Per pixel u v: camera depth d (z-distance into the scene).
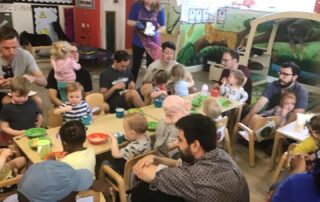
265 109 3.48
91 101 2.94
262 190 2.72
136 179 1.92
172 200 1.45
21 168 2.03
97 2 6.43
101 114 2.88
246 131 3.19
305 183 0.95
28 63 2.95
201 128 1.40
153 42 4.41
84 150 1.76
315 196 0.93
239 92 3.44
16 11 6.24
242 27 5.93
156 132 2.28
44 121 3.25
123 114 2.64
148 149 2.15
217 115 2.62
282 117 3.29
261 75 4.25
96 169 2.18
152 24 4.35
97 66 6.18
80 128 1.85
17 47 2.86
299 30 3.95
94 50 6.23
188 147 1.43
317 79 3.91
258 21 4.00
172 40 5.96
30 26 6.53
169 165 1.77
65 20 6.94
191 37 6.08
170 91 3.38
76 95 2.58
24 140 2.10
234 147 3.47
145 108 2.91
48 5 6.62
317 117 2.27
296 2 5.46
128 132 2.13
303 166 2.06
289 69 3.30
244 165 3.12
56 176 1.14
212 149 1.42
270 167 3.08
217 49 6.39
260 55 4.19
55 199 1.11
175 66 3.48
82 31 6.91
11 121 2.51
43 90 4.70
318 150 2.02
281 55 4.17
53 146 2.04
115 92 3.35
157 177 1.44
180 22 5.73
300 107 3.29
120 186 1.90
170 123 2.17
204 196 1.31
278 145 2.98
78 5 6.79
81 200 1.48
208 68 6.55
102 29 6.70
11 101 2.57
